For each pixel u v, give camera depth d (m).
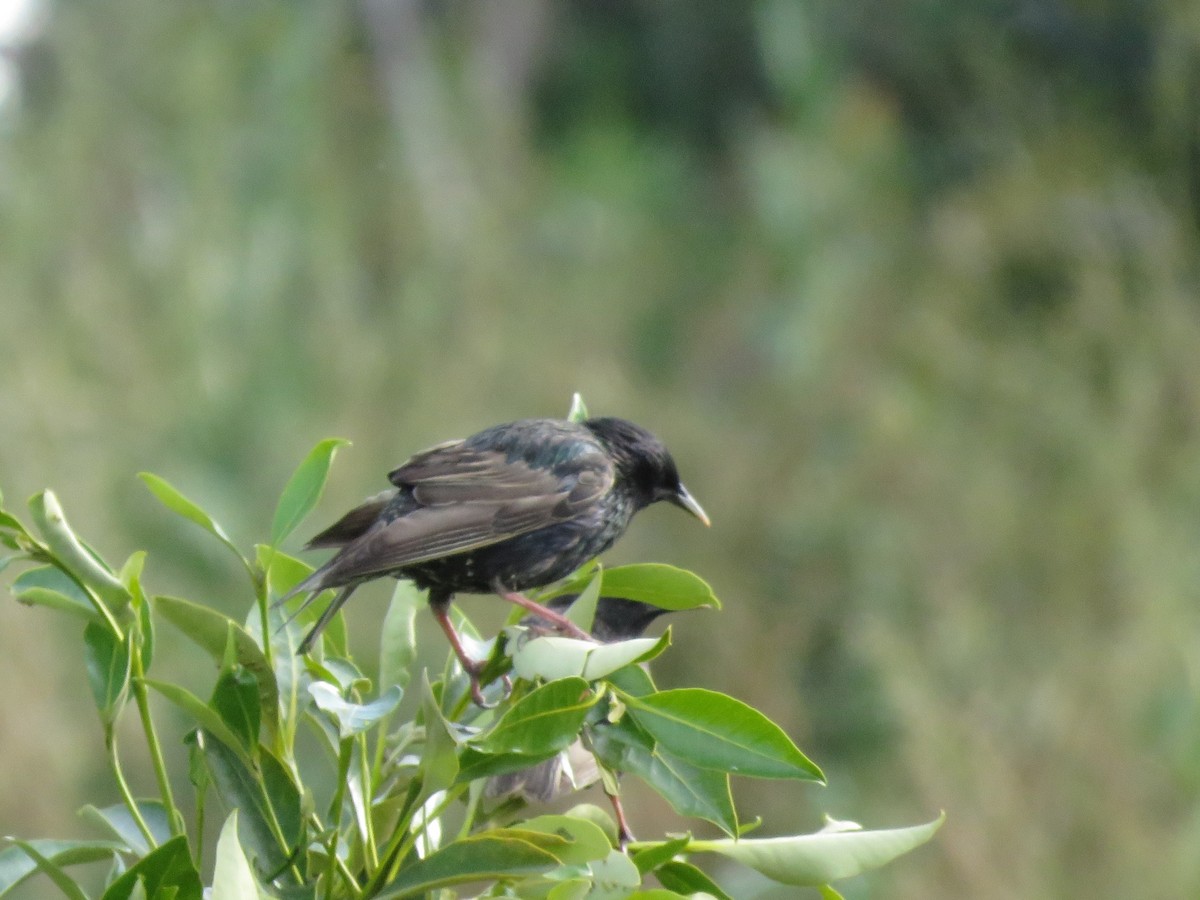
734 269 20.81
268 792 4.19
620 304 19.62
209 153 16.48
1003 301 18.53
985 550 15.57
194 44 17.16
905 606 15.52
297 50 17.84
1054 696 13.41
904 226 20.25
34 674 11.77
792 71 21.30
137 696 4.13
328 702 4.05
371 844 4.16
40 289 15.19
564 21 25.36
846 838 4.11
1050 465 16.20
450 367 16.38
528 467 6.31
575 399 6.53
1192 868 12.41
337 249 16.77
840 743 14.66
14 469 13.19
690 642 15.41
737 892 11.30
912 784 13.19
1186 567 14.70
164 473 13.70
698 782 4.06
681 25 24.45
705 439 17.39
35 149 16.39
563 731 3.88
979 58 21.02
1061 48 20.75
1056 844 12.60
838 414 17.56
